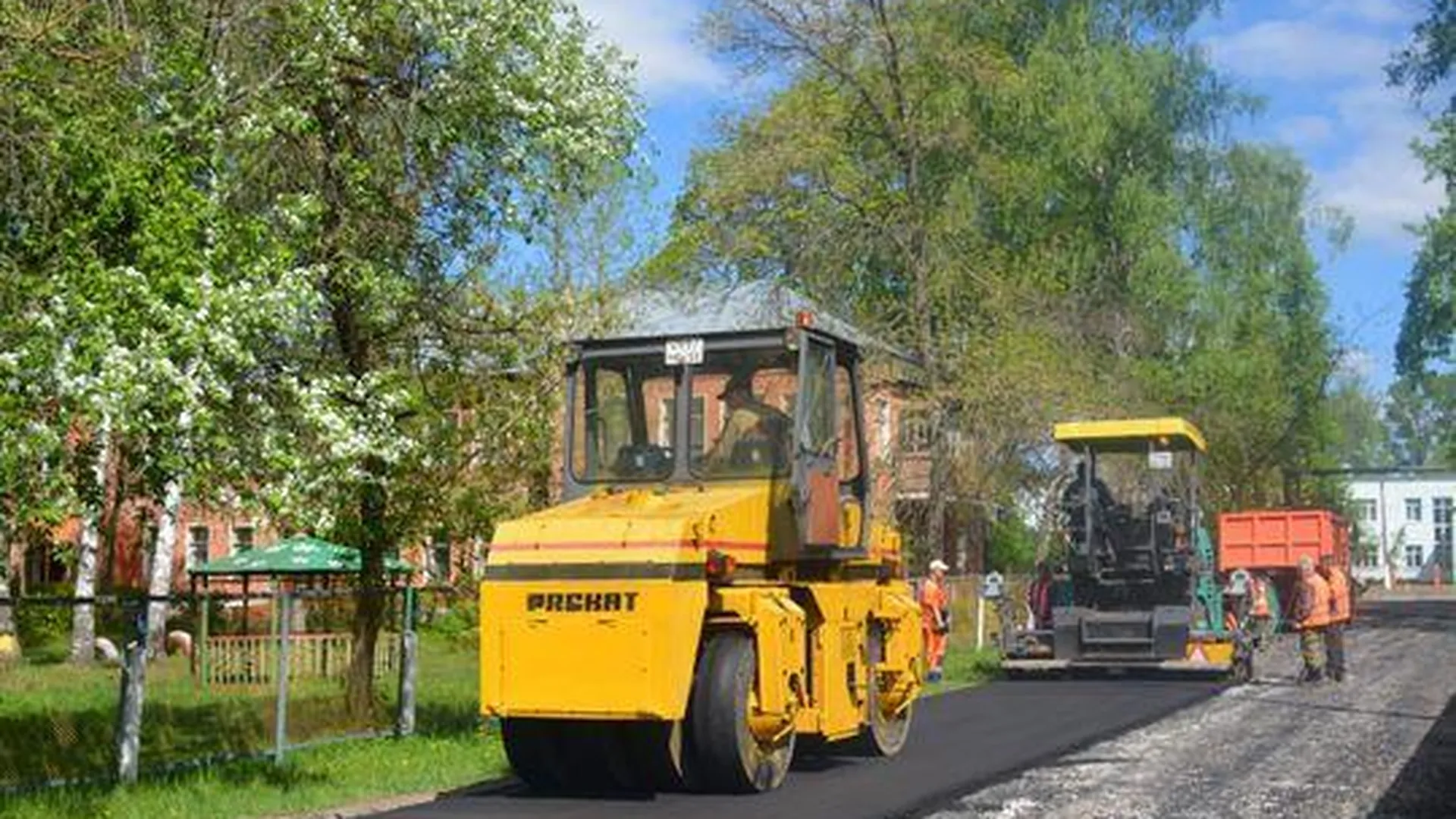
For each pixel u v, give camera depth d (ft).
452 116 56.85
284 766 49.83
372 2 53.72
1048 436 108.68
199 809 41.88
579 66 58.18
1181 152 158.20
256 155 50.55
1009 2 142.82
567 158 58.65
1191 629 84.58
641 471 49.75
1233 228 160.66
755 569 47.65
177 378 36.70
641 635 43.65
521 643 44.65
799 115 111.14
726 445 49.32
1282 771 48.55
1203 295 149.59
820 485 49.80
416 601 68.18
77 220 38.52
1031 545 152.05
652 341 50.24
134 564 116.98
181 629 121.60
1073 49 148.77
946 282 111.34
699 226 108.06
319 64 52.31
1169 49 155.63
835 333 52.16
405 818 41.52
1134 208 144.97
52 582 115.34
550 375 62.39
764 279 110.11
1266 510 159.43
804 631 47.70
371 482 52.80
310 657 80.28
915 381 110.22
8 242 38.47
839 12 112.06
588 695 43.88
